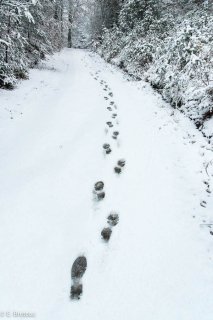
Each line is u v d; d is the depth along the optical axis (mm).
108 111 8602
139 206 4426
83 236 3857
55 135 6883
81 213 4301
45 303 2986
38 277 3262
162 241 3787
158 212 4293
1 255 3516
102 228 3990
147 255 3578
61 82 12500
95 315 2883
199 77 7047
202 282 3258
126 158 5766
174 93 8062
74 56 24641
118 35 19984
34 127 7301
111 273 3338
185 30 8109
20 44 10688
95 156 5902
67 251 3625
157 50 10180
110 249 3658
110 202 4512
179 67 8117
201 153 5652
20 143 6391
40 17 14031
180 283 3236
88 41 36719
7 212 4262
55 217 4211
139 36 15258
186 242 3781
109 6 24734
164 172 5250
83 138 6727
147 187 4867
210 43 7648
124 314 2895
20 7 9375
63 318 2852
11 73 9969
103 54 23156
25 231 3924
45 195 4695
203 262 3502
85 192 4777
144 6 16391
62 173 5320
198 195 4629
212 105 6492
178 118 7387
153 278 3283
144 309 2947
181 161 5555
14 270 3330
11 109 8250
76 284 3145
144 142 6426
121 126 7410
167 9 16484
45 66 15969
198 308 2977
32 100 9344
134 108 8812
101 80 13078
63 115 8250
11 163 5562
